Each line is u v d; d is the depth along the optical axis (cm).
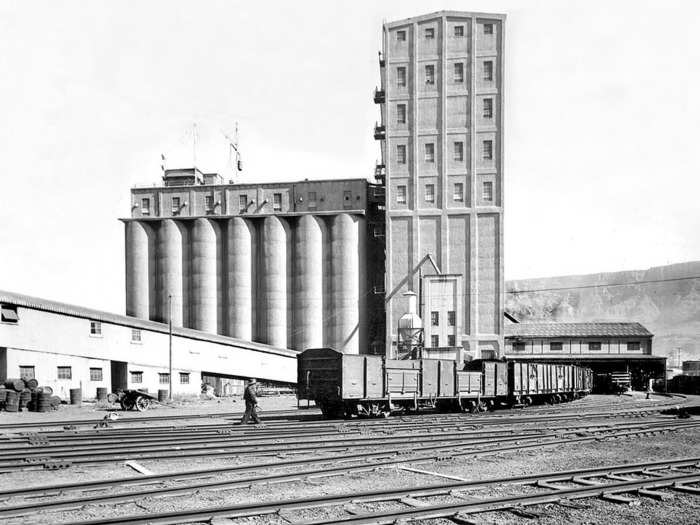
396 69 7131
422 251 6894
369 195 7531
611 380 5791
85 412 3231
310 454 1384
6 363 3753
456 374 2973
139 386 4669
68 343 4144
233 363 5519
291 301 7262
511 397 3409
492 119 6944
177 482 1055
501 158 6881
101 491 984
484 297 6725
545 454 1459
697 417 2586
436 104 7038
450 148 6975
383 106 7862
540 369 3731
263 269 7269
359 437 1694
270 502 869
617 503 938
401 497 942
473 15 7044
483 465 1287
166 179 7944
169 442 1549
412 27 7125
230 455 1373
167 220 7444
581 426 2073
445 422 2248
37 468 1204
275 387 6569
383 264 7650
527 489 1020
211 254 7381
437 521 830
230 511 834
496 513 874
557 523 832
